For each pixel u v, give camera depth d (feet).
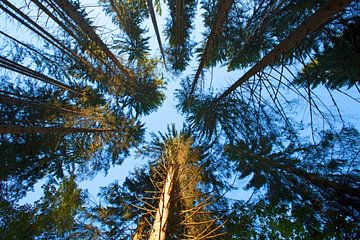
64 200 20.45
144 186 26.14
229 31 20.47
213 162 24.53
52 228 18.85
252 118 21.43
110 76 29.53
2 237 16.81
